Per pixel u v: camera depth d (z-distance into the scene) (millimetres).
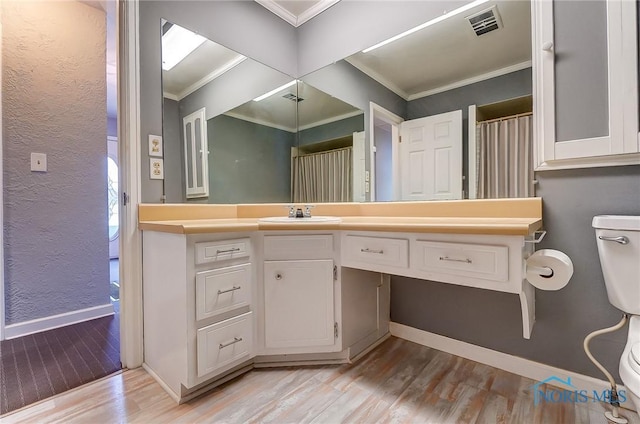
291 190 2404
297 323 1524
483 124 1571
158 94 1681
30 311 2027
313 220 1660
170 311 1354
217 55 1955
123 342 1570
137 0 1593
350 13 2098
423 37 1772
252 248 1482
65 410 1235
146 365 1559
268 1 2197
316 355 1597
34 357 1680
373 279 1785
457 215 1624
